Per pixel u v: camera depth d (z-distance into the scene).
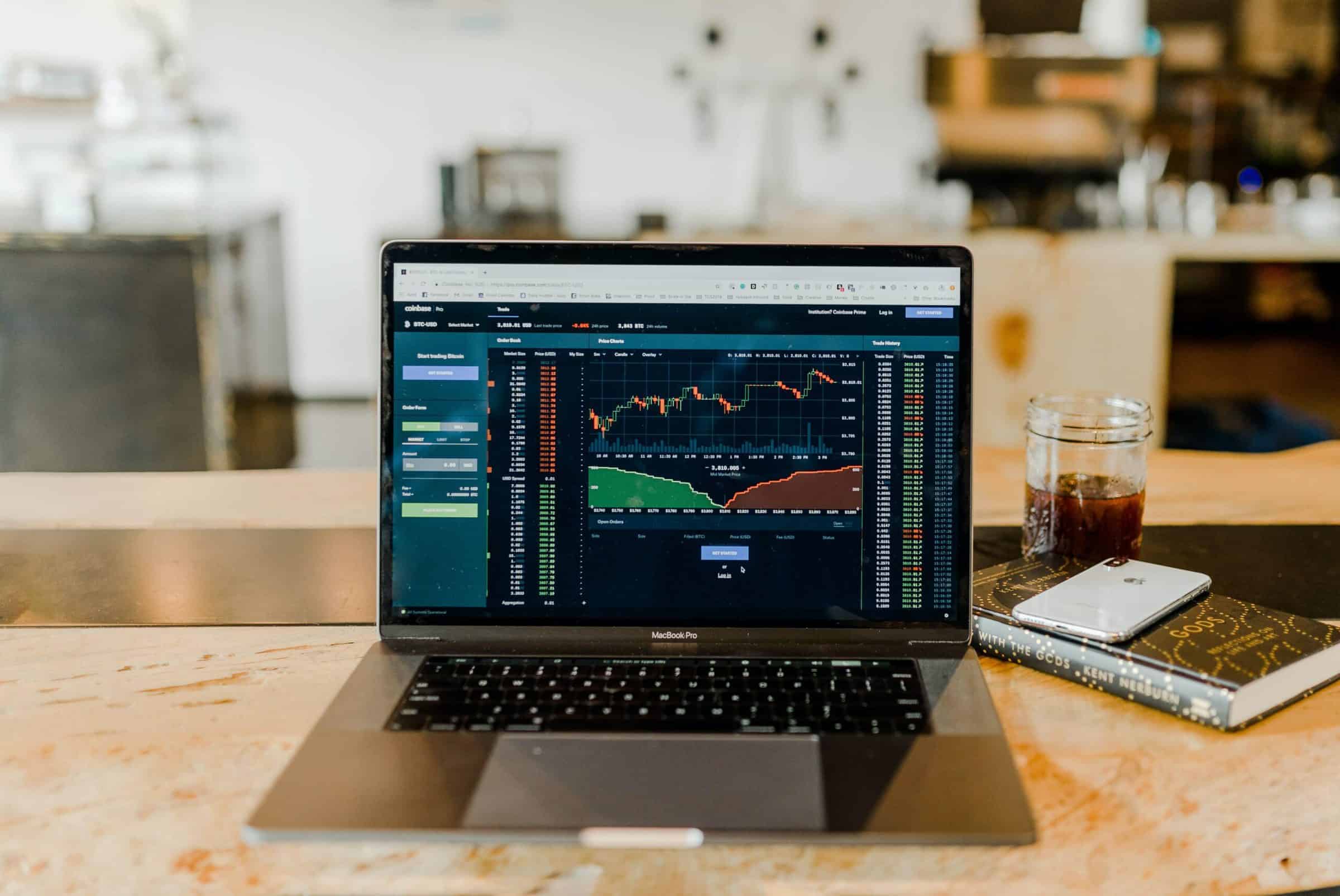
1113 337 3.97
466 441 0.96
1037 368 4.02
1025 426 1.13
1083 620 0.87
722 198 5.25
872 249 0.96
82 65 5.03
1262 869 0.68
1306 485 1.43
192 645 0.95
